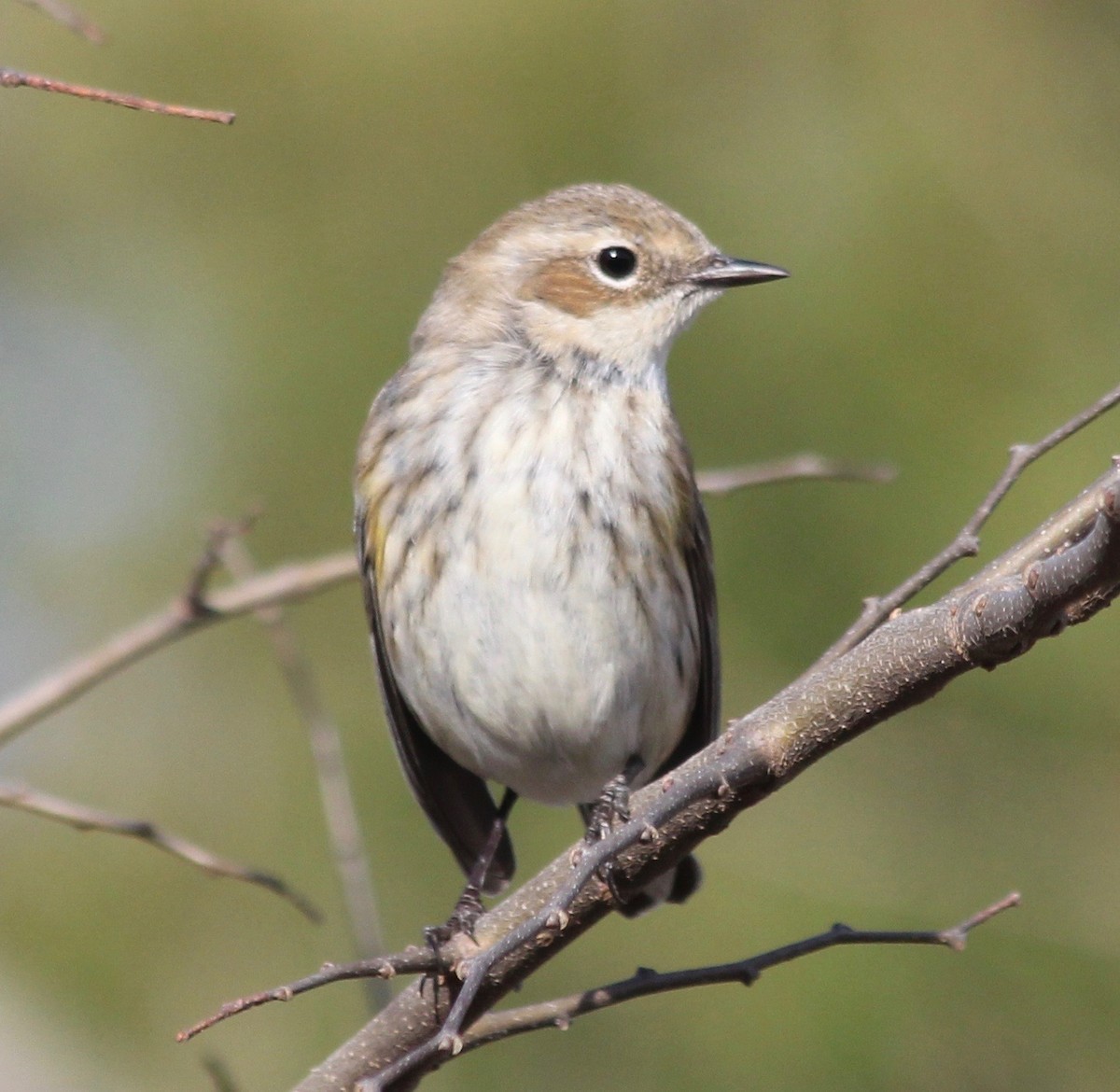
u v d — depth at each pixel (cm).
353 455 1236
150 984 1202
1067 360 1166
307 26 1282
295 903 771
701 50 1253
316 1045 1176
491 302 912
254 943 1202
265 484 1267
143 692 1285
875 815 1168
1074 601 550
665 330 911
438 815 949
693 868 895
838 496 1154
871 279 1176
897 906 1116
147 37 1291
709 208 1208
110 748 1274
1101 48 1255
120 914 1221
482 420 864
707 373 1177
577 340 897
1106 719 1166
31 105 1297
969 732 1184
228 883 1212
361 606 1258
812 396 1166
